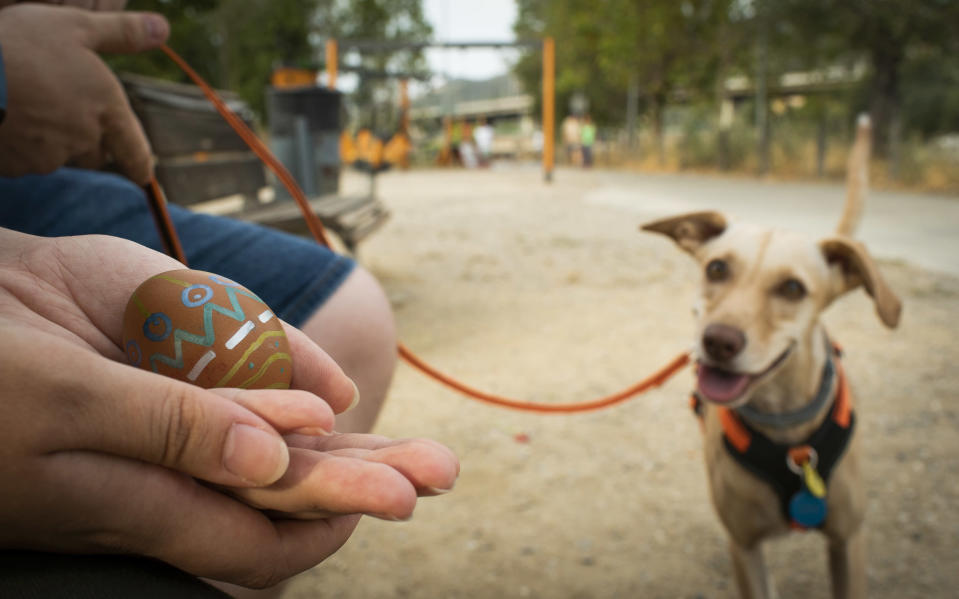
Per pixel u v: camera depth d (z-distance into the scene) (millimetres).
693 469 3160
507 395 3855
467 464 3174
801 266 2059
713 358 1960
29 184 1273
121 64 7996
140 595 466
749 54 19422
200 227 1185
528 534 2703
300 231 4246
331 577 2447
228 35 22672
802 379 2010
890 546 2619
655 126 24453
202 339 525
